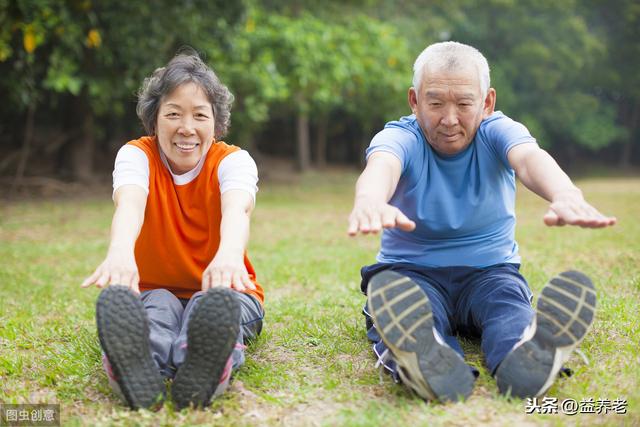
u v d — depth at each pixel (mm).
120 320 2150
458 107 2576
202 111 2660
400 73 17344
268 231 8695
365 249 6848
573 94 27531
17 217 10414
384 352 2551
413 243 2859
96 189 14875
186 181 2746
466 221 2754
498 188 2760
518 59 26141
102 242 7762
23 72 11414
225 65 13508
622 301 3666
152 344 2443
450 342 2621
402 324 2193
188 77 2650
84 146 15438
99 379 2701
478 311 2709
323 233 8453
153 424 2176
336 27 16328
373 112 19641
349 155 28234
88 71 12406
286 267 5535
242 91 14422
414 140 2709
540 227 8367
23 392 2580
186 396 2248
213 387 2260
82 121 15203
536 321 2279
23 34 10227
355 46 16234
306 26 15711
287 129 27109
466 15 25969
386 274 2234
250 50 14602
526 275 4641
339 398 2414
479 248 2814
